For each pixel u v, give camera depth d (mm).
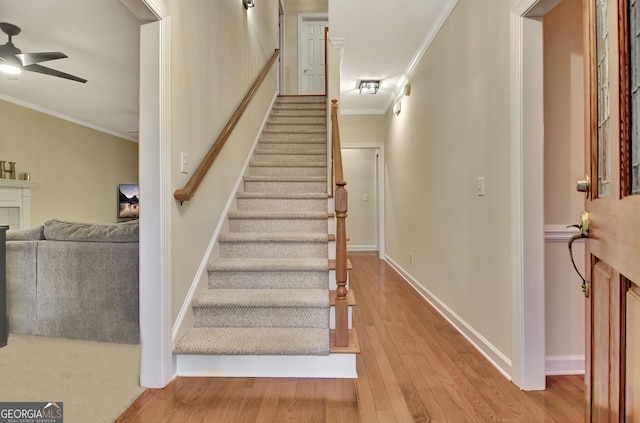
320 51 6395
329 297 2133
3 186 4371
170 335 1810
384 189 5523
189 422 1481
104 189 6191
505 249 1900
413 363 2031
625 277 787
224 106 2781
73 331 2264
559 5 1870
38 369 1930
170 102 1797
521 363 1758
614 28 827
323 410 1569
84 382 1799
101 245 2205
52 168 5133
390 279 4219
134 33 2861
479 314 2221
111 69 3596
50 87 4109
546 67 1865
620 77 805
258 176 3375
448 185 2752
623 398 802
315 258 2547
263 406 1601
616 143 826
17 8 2490
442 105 2863
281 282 2326
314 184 3354
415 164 3713
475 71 2248
